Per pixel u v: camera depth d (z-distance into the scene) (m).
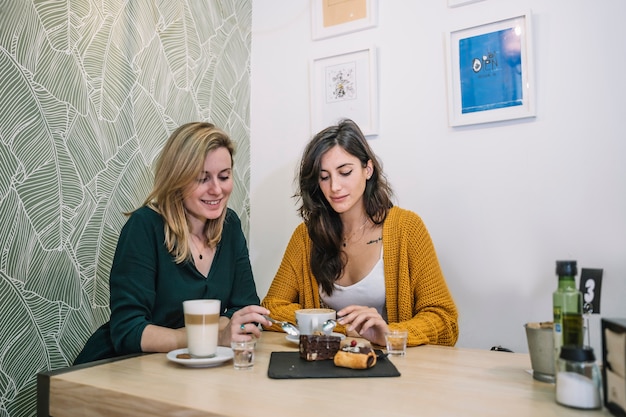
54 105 1.50
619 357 0.66
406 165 2.02
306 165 1.61
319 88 2.23
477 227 1.86
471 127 1.89
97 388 0.83
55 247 1.50
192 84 2.07
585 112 1.69
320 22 2.24
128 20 1.77
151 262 1.29
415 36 2.02
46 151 1.47
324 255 1.65
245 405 0.73
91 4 1.63
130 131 1.77
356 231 1.65
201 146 1.32
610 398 0.69
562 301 0.79
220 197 1.38
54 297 1.49
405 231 1.57
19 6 1.40
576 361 0.72
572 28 1.72
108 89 1.68
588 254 1.67
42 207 1.46
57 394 0.89
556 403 0.74
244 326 1.17
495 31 1.85
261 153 2.40
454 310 1.46
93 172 1.62
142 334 1.14
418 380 0.87
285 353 1.10
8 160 1.37
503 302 1.80
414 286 1.54
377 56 2.10
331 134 1.58
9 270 1.37
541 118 1.76
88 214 1.60
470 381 0.86
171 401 0.75
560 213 1.72
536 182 1.76
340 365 0.96
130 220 1.34
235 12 2.35
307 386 0.84
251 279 1.57
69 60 1.55
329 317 1.21
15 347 1.38
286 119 2.33
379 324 1.18
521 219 1.78
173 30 1.98
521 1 1.81
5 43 1.37
